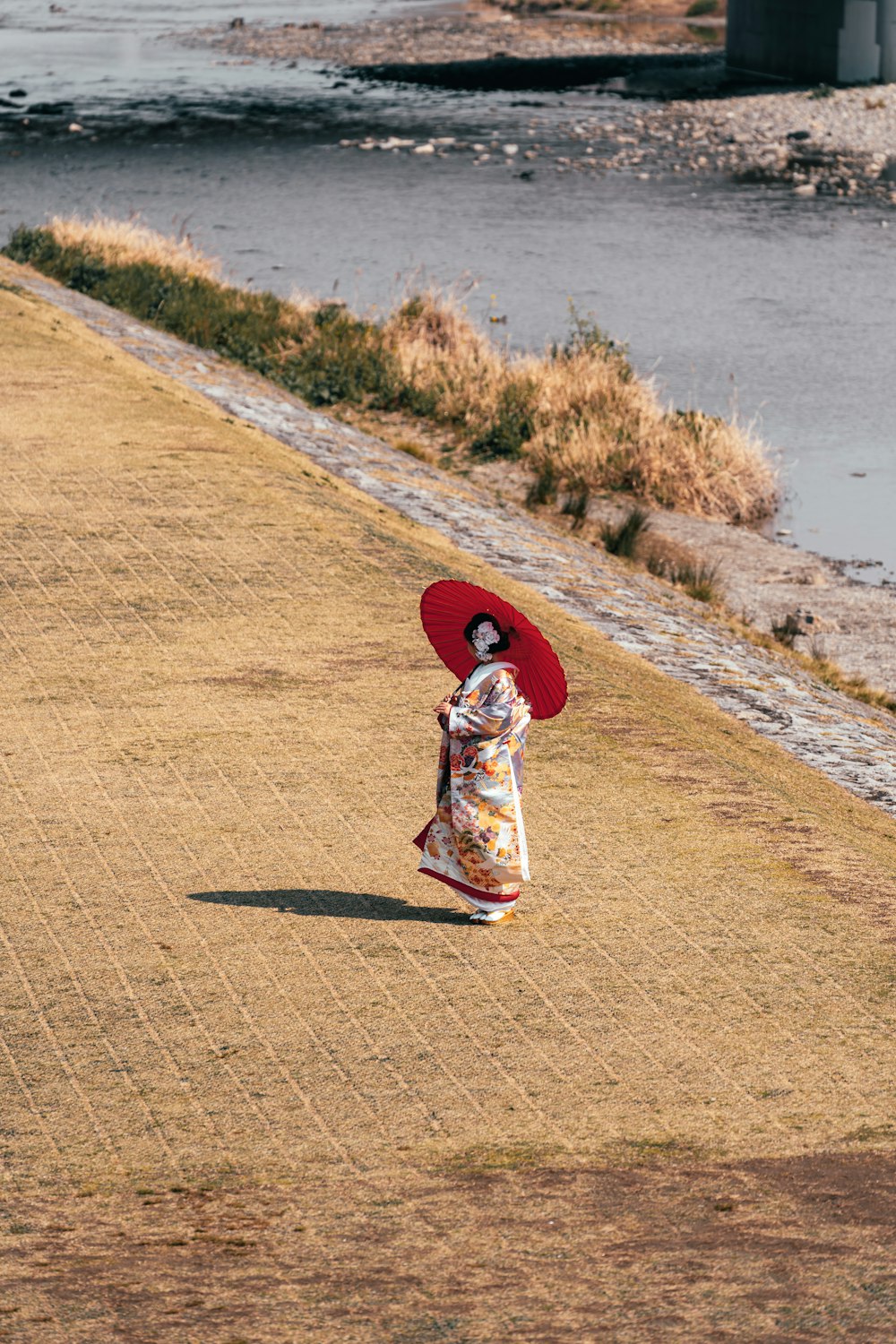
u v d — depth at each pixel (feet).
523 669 40.29
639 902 41.57
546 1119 31.35
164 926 39.55
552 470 127.03
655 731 56.13
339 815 46.65
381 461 114.52
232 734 52.75
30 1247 26.58
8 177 263.90
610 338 166.81
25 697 55.47
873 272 196.34
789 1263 25.49
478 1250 26.27
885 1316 23.68
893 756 68.95
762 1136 30.66
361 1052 33.96
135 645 61.11
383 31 478.18
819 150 280.72
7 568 69.36
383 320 172.35
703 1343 22.98
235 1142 30.48
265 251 209.77
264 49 445.37
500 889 39.86
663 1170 29.27
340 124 318.45
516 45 435.94
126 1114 31.48
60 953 38.09
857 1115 31.53
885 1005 36.27
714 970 37.83
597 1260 25.77
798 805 50.37
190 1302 24.61
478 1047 34.24
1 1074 32.91
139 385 105.60
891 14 329.31
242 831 45.34
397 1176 29.14
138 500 79.66
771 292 186.80
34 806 46.57
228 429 97.91
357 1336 23.50
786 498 122.11
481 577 82.84
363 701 56.24
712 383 150.82
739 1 370.12
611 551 108.78
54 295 152.25
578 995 36.55
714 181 257.34
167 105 343.26
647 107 329.52
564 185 255.29
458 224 226.58
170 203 242.37
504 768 39.52
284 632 63.36
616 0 513.45
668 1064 33.55
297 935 39.24
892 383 150.92
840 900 42.06
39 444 88.89
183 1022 35.09
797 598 102.06
